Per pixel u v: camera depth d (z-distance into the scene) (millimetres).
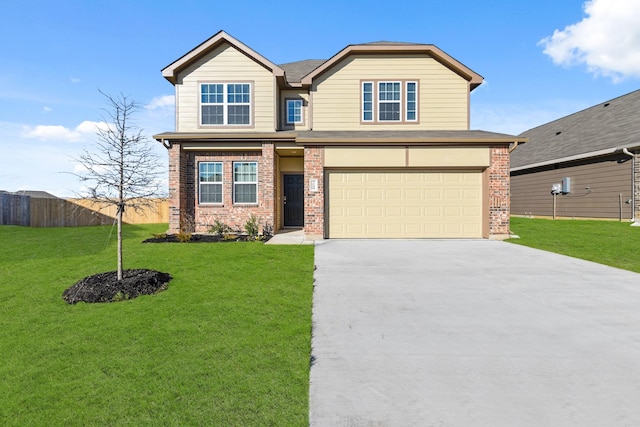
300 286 5957
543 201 20531
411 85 13914
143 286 5773
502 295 5473
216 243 10594
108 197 6164
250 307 4945
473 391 2904
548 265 7566
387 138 11258
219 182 13719
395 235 11656
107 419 2586
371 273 6848
